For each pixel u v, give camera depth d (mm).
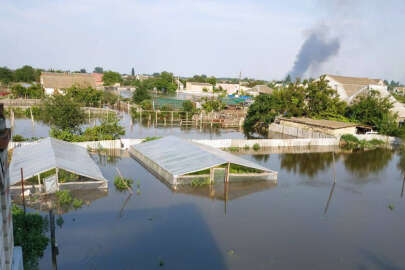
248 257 15719
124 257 15195
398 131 49219
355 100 60375
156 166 27594
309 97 59969
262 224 19312
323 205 22906
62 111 37531
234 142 39125
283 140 41625
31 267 13664
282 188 25984
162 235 17328
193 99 90750
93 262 14695
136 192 23266
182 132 52031
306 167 32969
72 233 17047
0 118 8281
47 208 19906
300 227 19234
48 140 29359
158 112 65625
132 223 18469
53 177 21734
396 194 26141
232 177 26484
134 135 46562
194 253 15812
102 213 19578
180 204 21547
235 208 21406
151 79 149500
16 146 32031
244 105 87500
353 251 16922
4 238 8836
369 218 21156
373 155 40344
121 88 152625
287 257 15945
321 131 50094
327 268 15234
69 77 92125
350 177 30266
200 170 25281
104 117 41344
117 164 30094
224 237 17500
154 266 14648
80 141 35875
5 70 129500
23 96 81312
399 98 91812
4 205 8688
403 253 17016
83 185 22953
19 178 21109
